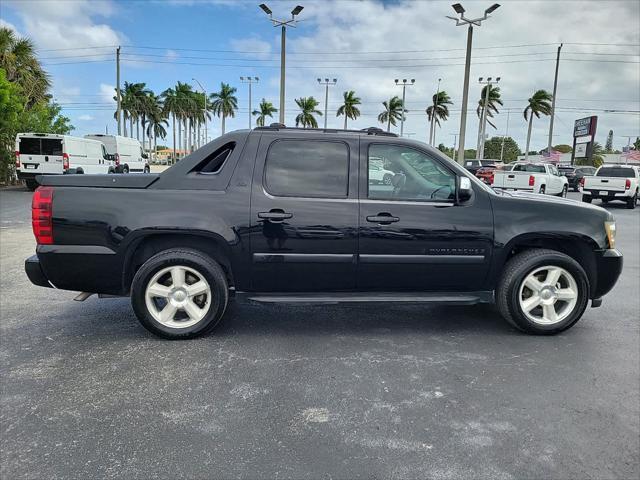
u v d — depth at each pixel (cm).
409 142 447
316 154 437
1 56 2353
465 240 441
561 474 259
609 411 325
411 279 445
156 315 433
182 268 429
